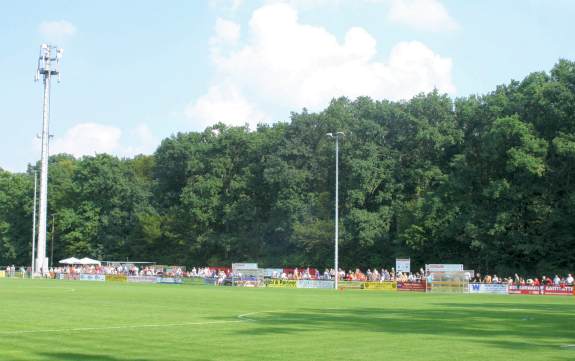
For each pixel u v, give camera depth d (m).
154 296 50.62
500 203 91.12
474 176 96.31
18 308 35.47
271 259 117.94
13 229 148.12
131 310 34.94
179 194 137.75
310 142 119.75
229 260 125.81
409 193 111.19
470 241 92.62
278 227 117.69
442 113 109.38
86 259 113.94
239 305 40.53
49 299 44.47
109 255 137.75
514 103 95.44
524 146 87.00
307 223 113.69
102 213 140.75
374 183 108.62
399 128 113.62
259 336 23.11
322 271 112.25
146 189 141.88
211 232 126.62
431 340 22.38
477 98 109.62
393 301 48.50
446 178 95.88
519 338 23.27
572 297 60.19
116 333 23.66
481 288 71.12
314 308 38.50
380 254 107.19
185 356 18.36
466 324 28.66
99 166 139.62
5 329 24.77
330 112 117.69
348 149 112.56
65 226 138.50
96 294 52.38
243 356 18.42
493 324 28.80
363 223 103.50
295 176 115.56
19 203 147.00
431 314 34.62
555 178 88.75
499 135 89.38
